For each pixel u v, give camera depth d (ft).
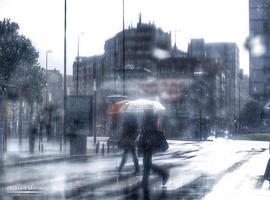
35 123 168.76
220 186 56.75
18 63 250.57
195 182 60.75
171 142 236.22
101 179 61.98
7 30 253.03
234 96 500.33
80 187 53.67
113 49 375.04
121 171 73.36
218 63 391.86
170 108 266.16
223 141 262.47
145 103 65.21
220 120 406.21
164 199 45.32
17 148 130.52
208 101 340.80
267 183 60.54
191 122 286.87
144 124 58.39
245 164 94.17
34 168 80.94
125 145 67.67
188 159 108.58
